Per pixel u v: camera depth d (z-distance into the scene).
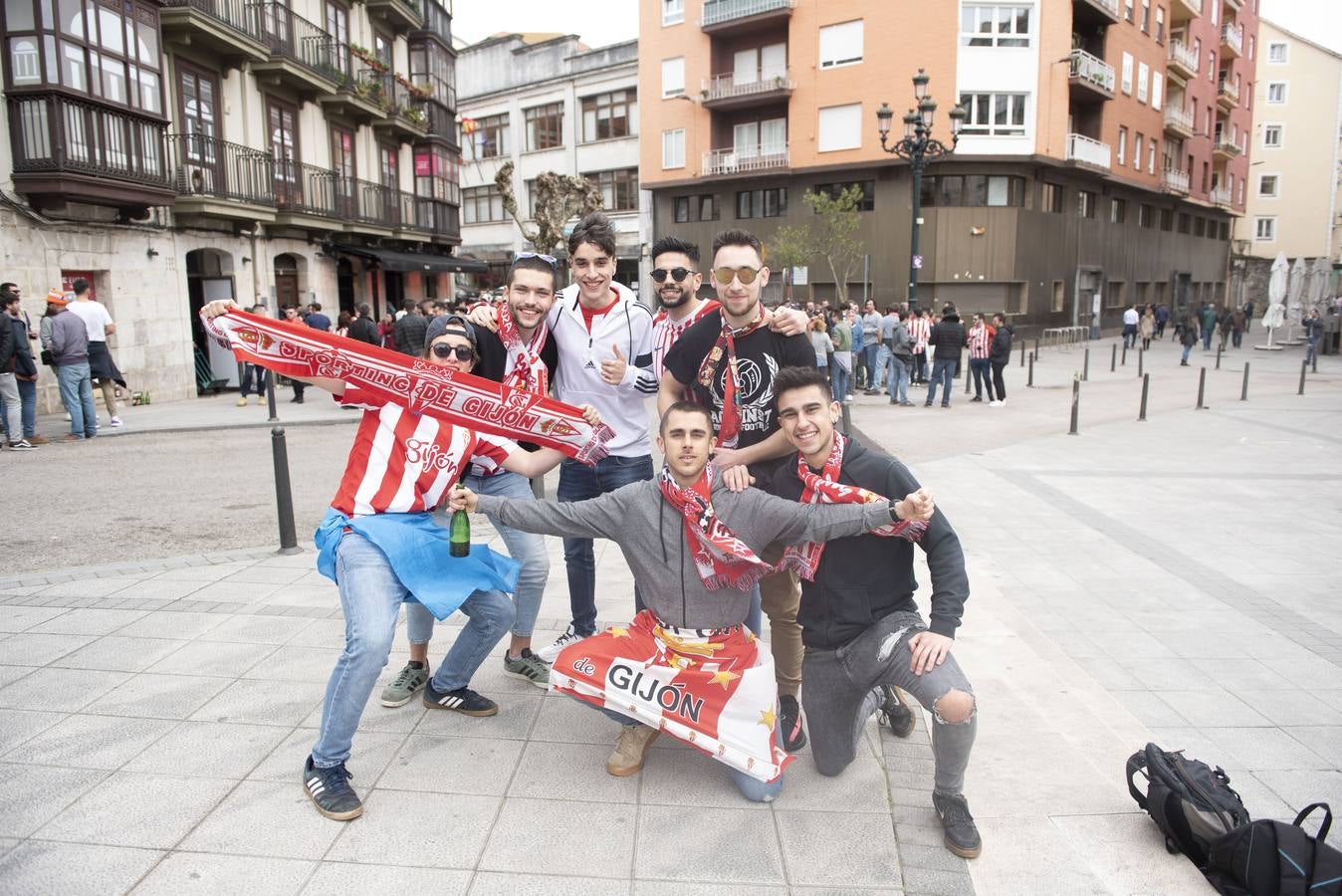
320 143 21.98
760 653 3.05
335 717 2.89
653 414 14.27
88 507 8.09
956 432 12.78
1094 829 2.89
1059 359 28.22
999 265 31.34
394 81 24.89
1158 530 7.21
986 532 7.15
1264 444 11.55
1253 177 58.91
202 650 4.27
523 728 3.56
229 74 18.30
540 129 42.66
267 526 7.39
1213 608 5.33
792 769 3.29
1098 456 10.71
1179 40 44.75
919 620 2.95
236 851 2.70
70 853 2.67
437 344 3.30
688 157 35.91
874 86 31.12
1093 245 37.34
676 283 3.77
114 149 14.49
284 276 20.95
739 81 34.56
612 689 3.03
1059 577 5.95
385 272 26.66
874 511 2.73
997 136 30.61
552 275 3.80
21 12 13.21
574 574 4.20
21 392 11.45
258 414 14.59
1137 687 4.20
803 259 30.86
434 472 3.27
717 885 2.58
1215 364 25.97
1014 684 3.99
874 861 2.71
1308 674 4.36
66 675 3.96
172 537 7.01
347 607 2.96
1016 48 30.31
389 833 2.81
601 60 39.69
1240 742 3.65
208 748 3.32
